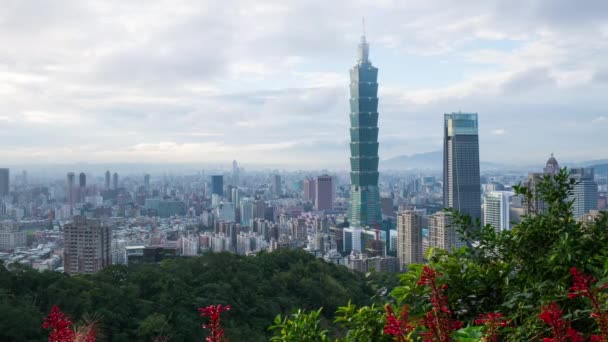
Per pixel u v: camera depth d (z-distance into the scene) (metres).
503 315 3.42
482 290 3.63
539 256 3.66
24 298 26.77
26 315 24.27
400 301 3.55
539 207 4.18
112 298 29.27
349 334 3.65
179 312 30.12
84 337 2.56
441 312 2.50
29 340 23.77
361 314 3.67
